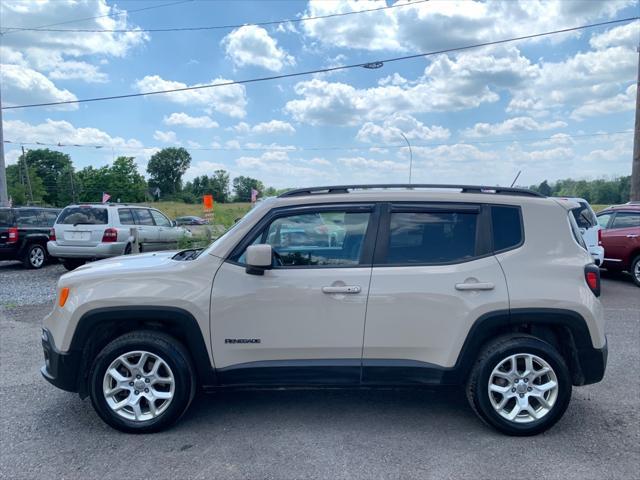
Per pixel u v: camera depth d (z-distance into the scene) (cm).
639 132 1655
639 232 1076
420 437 390
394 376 397
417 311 392
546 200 419
